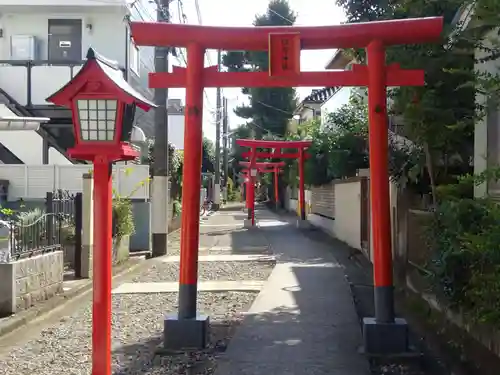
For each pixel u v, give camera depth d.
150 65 22.83
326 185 22.45
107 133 4.57
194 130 6.86
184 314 6.78
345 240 18.05
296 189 33.78
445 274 6.35
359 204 15.66
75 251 11.79
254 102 35.22
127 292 10.59
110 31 18.69
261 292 10.09
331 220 21.16
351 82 6.76
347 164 14.98
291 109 35.22
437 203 7.62
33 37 18.52
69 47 18.77
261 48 6.96
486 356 5.96
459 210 5.76
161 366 6.16
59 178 16.00
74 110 4.58
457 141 7.70
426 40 6.56
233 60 31.34
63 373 6.02
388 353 6.28
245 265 13.88
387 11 9.08
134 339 7.33
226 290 10.62
